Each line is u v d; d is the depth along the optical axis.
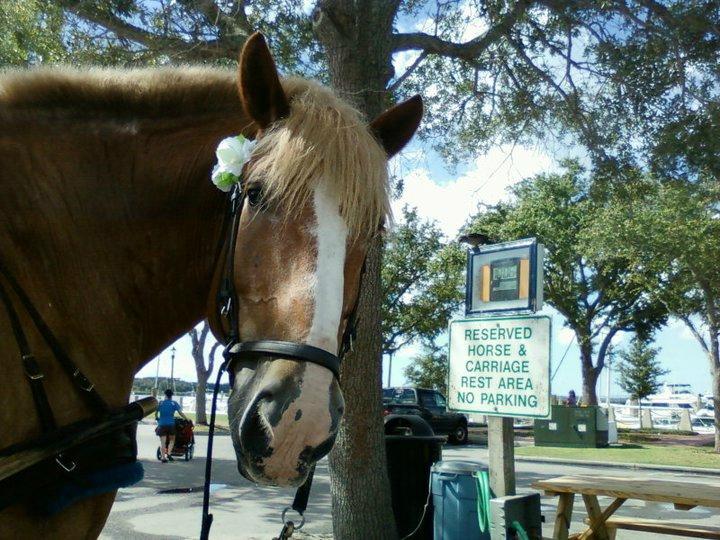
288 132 1.90
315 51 7.78
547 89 8.47
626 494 4.57
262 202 1.86
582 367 31.39
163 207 2.06
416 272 27.81
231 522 7.95
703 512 9.01
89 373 1.86
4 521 1.65
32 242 1.84
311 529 7.60
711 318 20.86
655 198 9.92
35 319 1.76
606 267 27.00
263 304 1.81
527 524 4.84
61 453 1.73
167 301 2.09
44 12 7.20
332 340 1.75
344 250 1.83
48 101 2.04
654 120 8.04
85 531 1.81
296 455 1.63
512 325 5.66
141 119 2.12
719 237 17.19
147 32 7.08
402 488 6.05
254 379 1.73
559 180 27.58
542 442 21.03
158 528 7.51
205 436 20.61
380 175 1.96
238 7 6.57
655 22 7.73
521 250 5.82
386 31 6.47
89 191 1.98
